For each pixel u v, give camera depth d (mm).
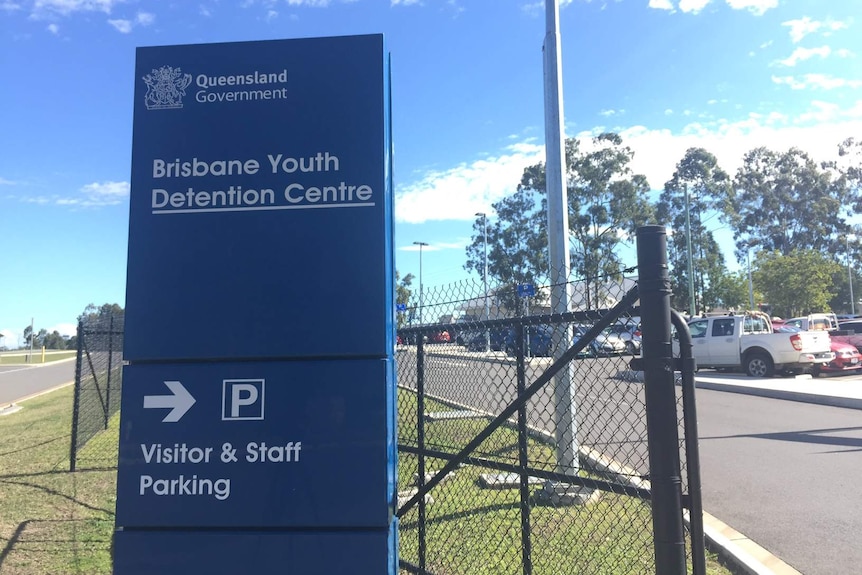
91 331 8242
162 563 2514
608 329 3098
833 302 68500
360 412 2525
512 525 4723
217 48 2707
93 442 9102
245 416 2549
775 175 58062
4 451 8945
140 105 2695
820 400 12305
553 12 6148
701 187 46844
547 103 6133
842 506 5578
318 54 2684
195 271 2617
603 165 39344
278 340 2574
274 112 2666
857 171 57531
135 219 2645
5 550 4629
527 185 41969
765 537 4848
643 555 4105
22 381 28469
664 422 2465
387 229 2664
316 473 2516
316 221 2615
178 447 2549
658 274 2521
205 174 2654
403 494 5219
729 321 17562
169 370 2576
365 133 2639
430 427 5160
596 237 38594
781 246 57500
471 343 4652
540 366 4430
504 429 5574
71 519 5391
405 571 3977
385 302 2568
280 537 2498
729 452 7938
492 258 44344
